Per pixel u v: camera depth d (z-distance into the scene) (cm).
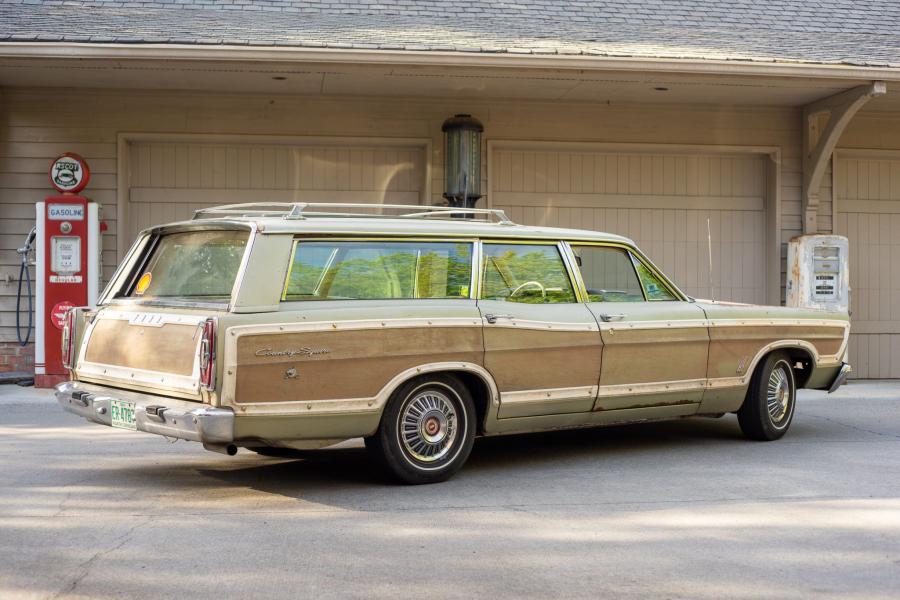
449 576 445
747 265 1312
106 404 611
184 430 553
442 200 1231
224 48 1002
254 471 677
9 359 1172
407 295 634
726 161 1305
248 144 1208
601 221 1279
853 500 599
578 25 1255
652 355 731
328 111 1210
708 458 737
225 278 592
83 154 1173
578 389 693
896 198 1341
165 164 1200
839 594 427
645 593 425
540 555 479
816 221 1296
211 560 466
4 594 414
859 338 1332
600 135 1263
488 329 648
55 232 1095
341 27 1142
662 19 1315
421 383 626
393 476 623
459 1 1314
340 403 587
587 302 715
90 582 432
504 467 698
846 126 1315
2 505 571
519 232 693
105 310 652
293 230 599
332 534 514
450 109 1230
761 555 483
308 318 579
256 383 558
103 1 1231
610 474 674
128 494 602
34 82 1132
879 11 1412
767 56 1110
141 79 1112
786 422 825
